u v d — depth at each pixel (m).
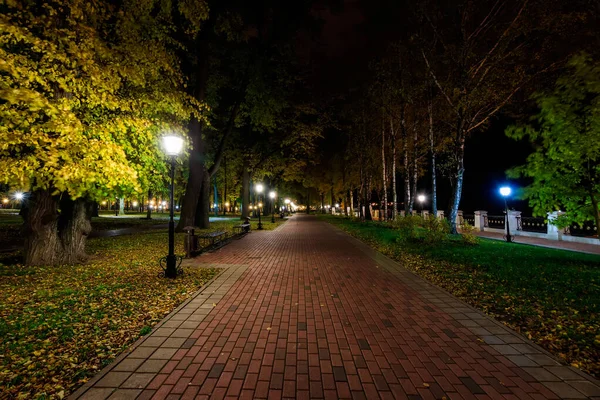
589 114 8.22
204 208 24.20
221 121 28.39
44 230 9.15
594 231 15.77
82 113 8.30
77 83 6.98
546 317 5.36
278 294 6.67
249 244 15.48
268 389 3.26
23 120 6.26
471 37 15.95
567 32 13.43
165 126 9.76
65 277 7.79
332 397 3.14
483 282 7.70
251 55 20.75
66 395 3.12
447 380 3.46
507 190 16.48
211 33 18.56
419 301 6.25
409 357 3.97
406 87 22.08
